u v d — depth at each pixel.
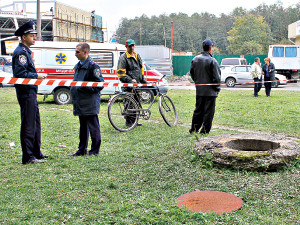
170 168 4.46
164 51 33.56
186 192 3.71
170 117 8.27
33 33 4.86
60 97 13.05
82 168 4.65
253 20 68.50
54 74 12.84
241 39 66.88
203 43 6.61
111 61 12.99
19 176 4.36
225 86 22.72
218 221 2.96
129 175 4.29
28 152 4.95
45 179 4.18
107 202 3.47
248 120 8.55
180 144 5.68
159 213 3.15
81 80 5.31
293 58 25.62
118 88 13.09
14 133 7.18
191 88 21.77
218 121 8.49
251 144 5.06
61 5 40.38
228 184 3.86
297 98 13.91
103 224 2.94
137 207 3.30
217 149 4.48
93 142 5.39
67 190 3.81
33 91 4.94
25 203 3.46
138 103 7.85
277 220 2.94
